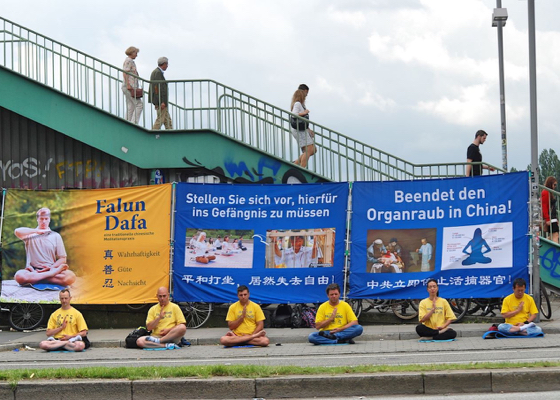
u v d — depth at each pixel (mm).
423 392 8766
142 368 9609
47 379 9242
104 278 15773
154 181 17906
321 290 15242
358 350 12062
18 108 17812
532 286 14516
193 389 8938
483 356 10875
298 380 8875
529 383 8758
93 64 17766
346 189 15375
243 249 15469
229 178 17766
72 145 18953
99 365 11312
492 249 14758
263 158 17469
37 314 15938
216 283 15430
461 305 15109
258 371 9203
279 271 15367
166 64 18344
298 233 15391
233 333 13273
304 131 17562
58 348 13172
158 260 15656
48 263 15867
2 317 16266
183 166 17594
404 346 12398
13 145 19172
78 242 15875
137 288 15672
